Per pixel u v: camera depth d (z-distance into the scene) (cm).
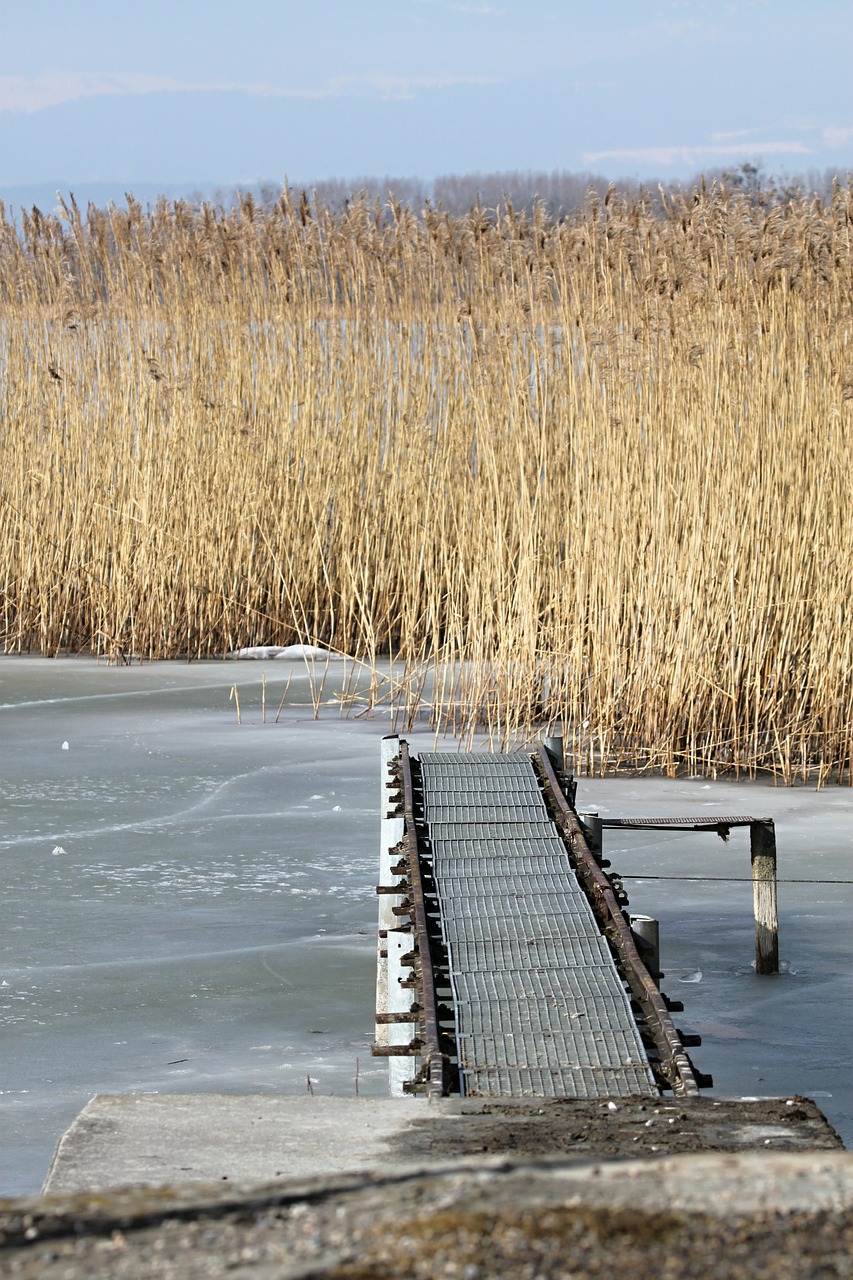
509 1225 312
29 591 2122
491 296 1995
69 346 2172
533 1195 333
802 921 998
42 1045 773
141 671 1953
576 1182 343
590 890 749
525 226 1958
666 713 1501
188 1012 824
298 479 2078
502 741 1481
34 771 1419
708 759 1445
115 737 1571
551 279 1873
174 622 2056
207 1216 325
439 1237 305
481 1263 293
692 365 1608
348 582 2038
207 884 1075
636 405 1606
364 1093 701
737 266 1708
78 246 2169
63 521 2103
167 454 2073
